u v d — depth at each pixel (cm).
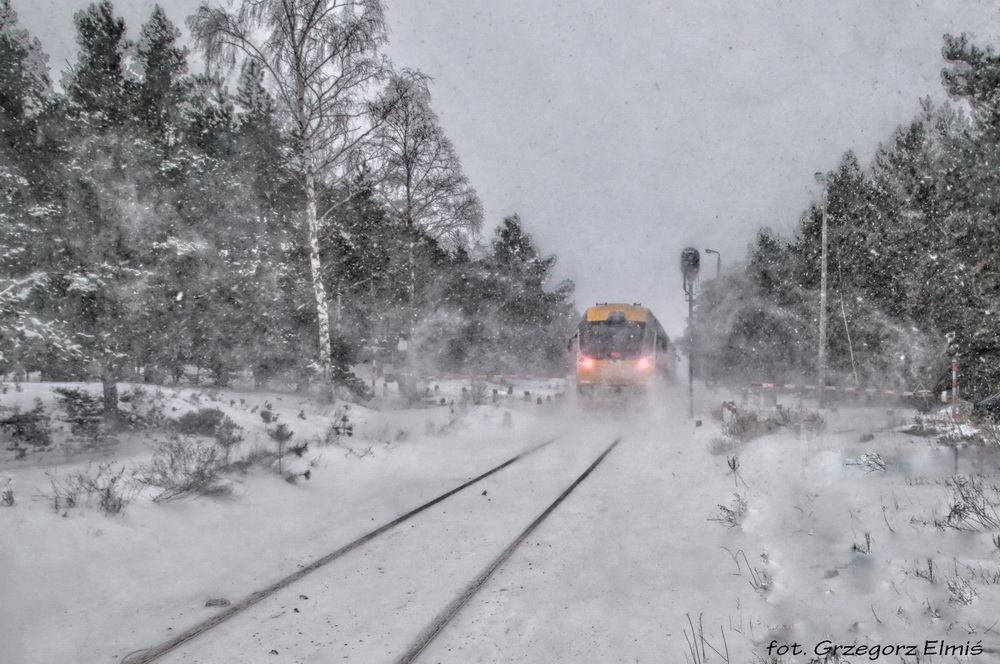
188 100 2069
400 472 1178
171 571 622
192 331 1561
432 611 521
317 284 1894
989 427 945
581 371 2052
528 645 456
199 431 1146
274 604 541
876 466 831
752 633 443
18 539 589
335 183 2036
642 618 490
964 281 1984
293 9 1855
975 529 559
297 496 933
